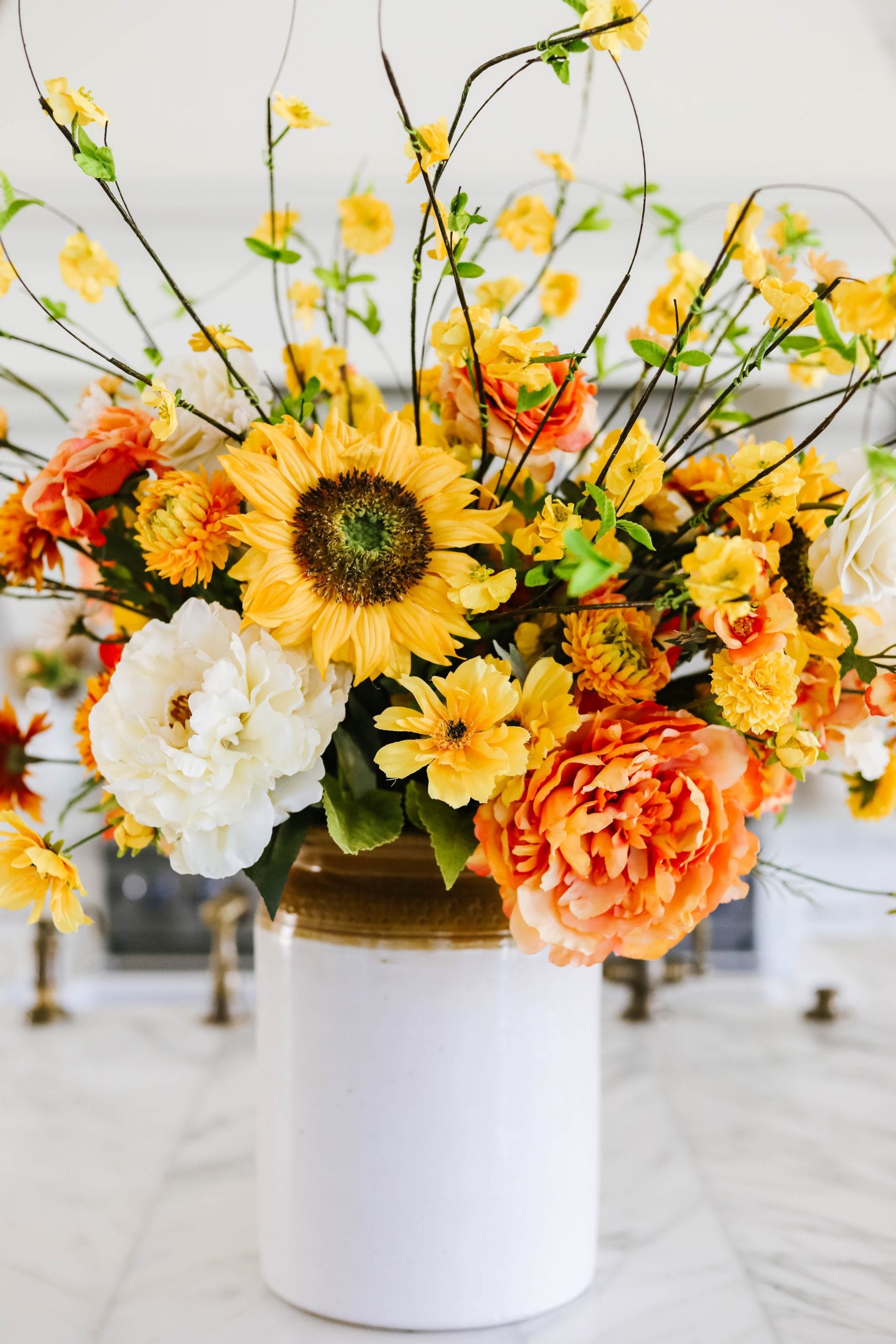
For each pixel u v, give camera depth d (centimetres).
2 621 184
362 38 135
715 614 40
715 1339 56
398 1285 54
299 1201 56
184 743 43
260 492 43
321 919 54
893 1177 78
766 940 158
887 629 48
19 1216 71
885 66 152
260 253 54
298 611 43
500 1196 54
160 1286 61
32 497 48
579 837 43
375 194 175
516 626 50
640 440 47
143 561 52
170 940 192
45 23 142
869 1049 108
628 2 40
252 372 52
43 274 189
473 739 42
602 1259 65
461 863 46
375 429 50
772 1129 87
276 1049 57
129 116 159
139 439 49
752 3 141
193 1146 83
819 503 48
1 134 166
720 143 166
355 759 49
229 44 142
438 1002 52
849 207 184
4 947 154
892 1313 59
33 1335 55
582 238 177
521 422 48
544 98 144
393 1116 53
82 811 57
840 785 195
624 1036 112
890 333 36
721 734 45
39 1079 99
